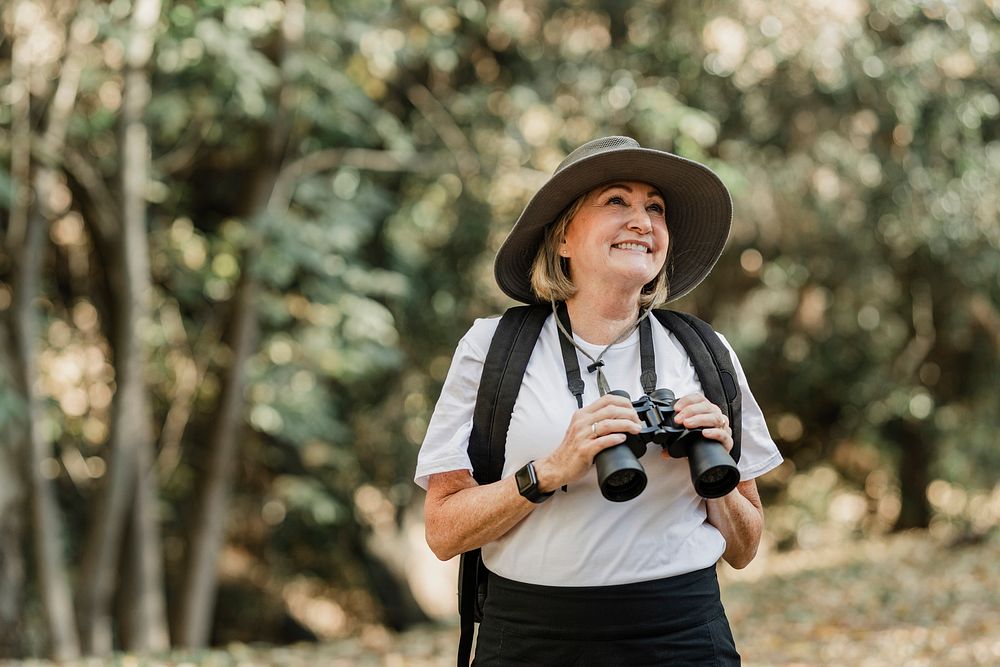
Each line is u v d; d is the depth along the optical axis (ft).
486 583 7.94
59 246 33.96
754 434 8.14
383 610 47.37
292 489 36.88
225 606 44.50
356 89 32.50
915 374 45.55
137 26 27.22
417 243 37.29
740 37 36.17
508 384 7.61
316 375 34.50
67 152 29.50
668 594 7.41
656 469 7.42
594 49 36.76
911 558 36.78
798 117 37.45
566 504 7.40
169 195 35.01
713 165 32.01
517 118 35.99
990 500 46.44
